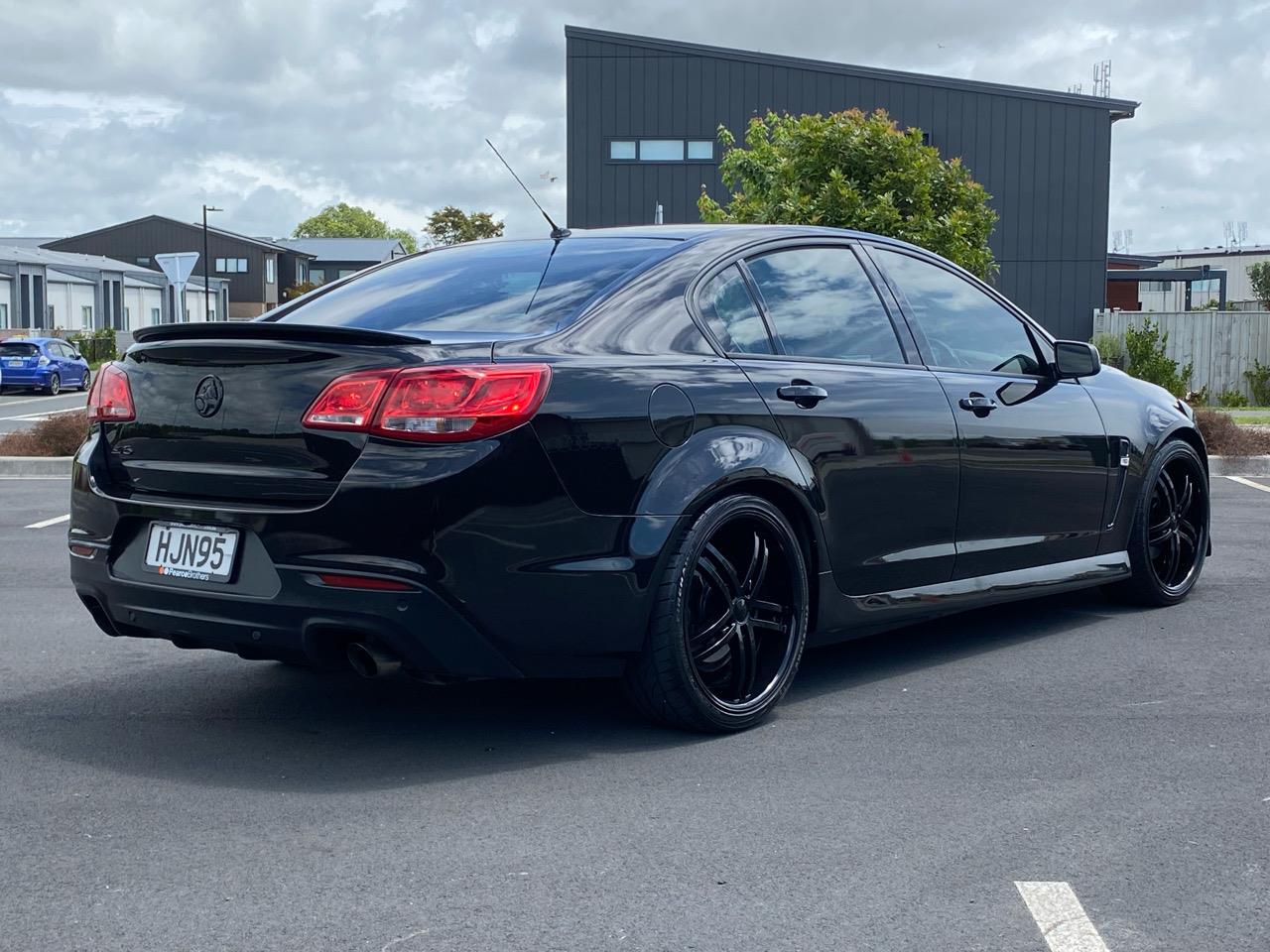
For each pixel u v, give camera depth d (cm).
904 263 487
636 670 381
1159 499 582
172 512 369
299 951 252
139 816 326
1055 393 520
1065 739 389
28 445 1316
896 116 3231
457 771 362
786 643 409
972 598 476
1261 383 2448
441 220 9750
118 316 6956
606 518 361
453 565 339
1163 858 297
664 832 314
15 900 275
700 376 388
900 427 442
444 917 267
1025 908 270
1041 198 3244
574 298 390
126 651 512
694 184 3241
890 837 310
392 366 342
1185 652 502
